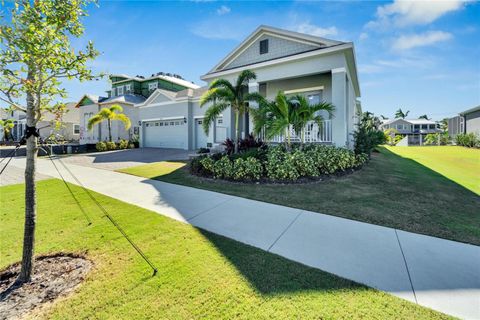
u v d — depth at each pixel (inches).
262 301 87.4
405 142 1338.6
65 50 105.3
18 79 101.4
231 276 102.3
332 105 336.8
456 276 101.3
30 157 104.0
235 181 284.8
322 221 164.6
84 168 394.6
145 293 92.5
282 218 170.9
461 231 146.6
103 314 82.6
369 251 122.9
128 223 162.4
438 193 235.0
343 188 250.4
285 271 105.7
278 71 413.1
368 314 80.6
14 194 242.7
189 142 693.3
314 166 286.5
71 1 101.6
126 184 279.4
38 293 94.1
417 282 97.3
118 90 1120.8
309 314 80.7
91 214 180.2
